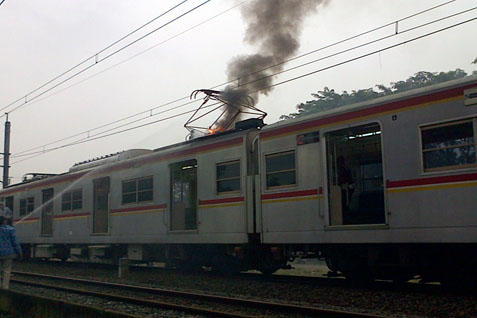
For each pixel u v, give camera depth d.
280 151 10.62
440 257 8.89
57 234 18.84
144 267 16.70
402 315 7.01
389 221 8.73
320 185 9.80
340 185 10.16
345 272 10.28
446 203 8.02
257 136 11.43
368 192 10.27
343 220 10.23
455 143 8.02
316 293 9.19
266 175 10.91
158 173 14.05
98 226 16.91
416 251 9.01
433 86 8.37
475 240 7.65
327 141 9.92
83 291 10.46
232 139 11.84
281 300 8.80
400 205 8.59
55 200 19.22
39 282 13.11
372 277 10.13
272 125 10.91
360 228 9.13
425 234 8.23
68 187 18.48
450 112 8.09
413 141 8.50
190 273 13.89
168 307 8.34
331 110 9.79
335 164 10.05
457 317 6.68
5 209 22.80
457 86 8.05
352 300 8.31
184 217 13.48
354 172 10.54
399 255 9.04
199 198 12.55
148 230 14.21
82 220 17.41
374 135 9.84
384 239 8.77
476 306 7.18
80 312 6.16
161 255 14.73
